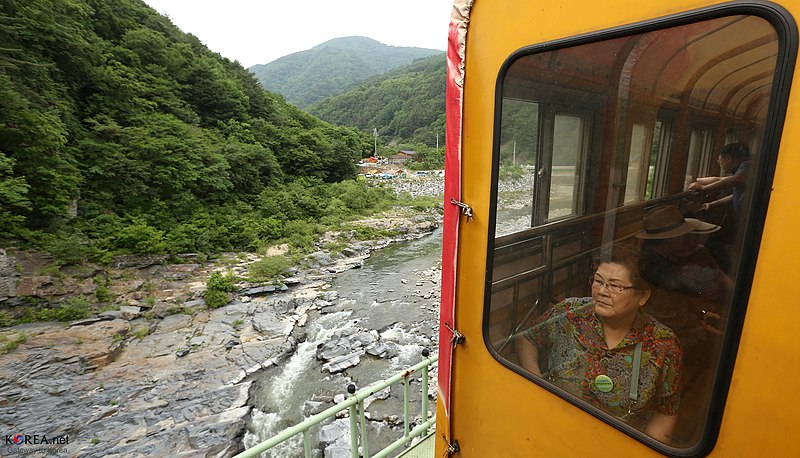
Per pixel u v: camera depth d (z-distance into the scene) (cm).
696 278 97
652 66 99
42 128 1554
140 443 798
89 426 834
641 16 97
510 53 129
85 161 1919
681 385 102
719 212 92
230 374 1052
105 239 1669
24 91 1636
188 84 3178
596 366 120
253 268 1800
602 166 114
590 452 123
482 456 165
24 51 1841
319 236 2522
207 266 1842
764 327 84
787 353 80
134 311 1327
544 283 133
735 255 89
